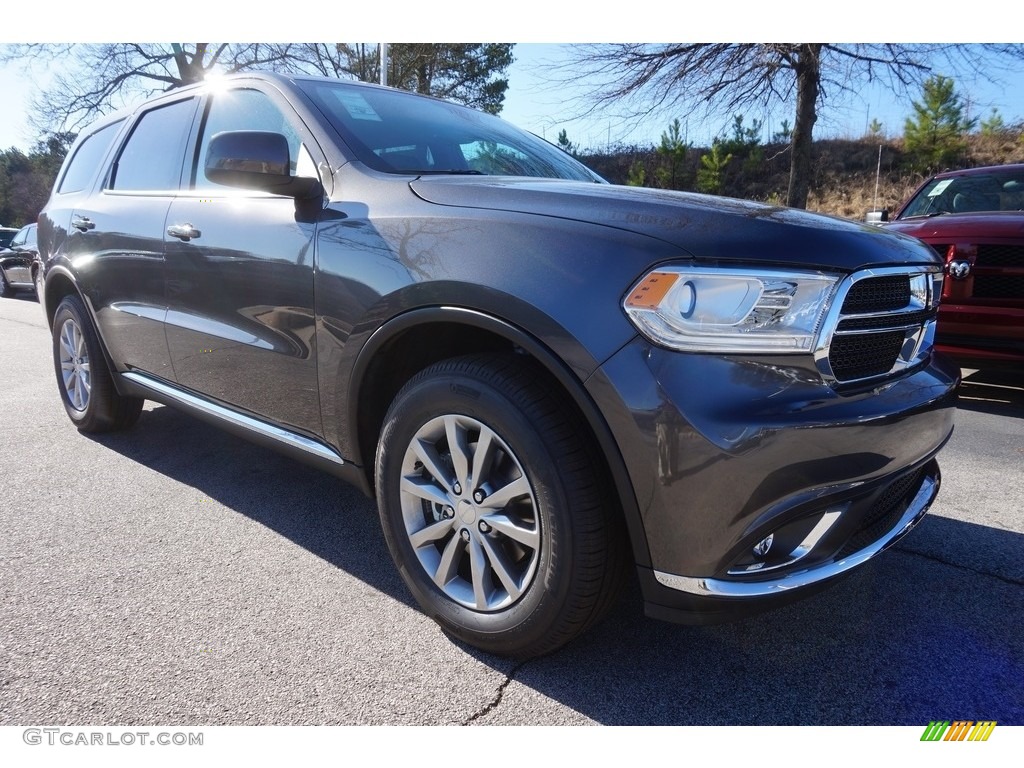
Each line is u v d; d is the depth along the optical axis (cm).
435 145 273
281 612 227
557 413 180
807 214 202
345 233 223
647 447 165
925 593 246
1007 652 213
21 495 317
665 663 205
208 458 368
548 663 204
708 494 163
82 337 385
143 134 355
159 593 236
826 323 170
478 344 223
